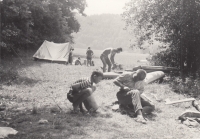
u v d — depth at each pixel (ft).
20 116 17.48
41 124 15.70
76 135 13.93
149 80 33.60
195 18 38.09
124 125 16.33
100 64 72.69
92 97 19.01
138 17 46.70
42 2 91.91
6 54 68.95
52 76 39.29
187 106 22.21
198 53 41.96
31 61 65.05
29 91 27.14
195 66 43.14
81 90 18.17
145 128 15.94
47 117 17.35
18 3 61.98
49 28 108.37
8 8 58.85
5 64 52.16
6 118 16.67
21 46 91.04
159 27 46.62
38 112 18.75
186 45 42.96
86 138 13.52
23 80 34.09
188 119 17.58
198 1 36.83
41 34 105.50
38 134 13.75
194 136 14.76
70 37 141.08
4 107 19.70
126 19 49.49
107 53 40.40
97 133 14.46
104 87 29.84
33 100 22.72
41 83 32.50
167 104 22.48
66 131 14.52
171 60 48.01
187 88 29.73
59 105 21.17
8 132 13.53
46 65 57.11
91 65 65.51
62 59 69.21
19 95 24.86
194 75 39.27
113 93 26.71
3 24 61.82
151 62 50.70
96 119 17.29
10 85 30.01
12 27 63.31
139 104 17.61
